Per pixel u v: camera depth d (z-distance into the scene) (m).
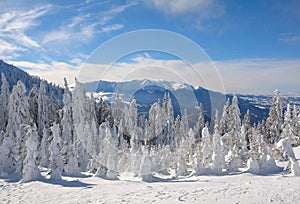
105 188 15.07
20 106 28.78
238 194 12.06
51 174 18.73
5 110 34.41
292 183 13.88
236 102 30.67
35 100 36.56
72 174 20.53
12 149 23.02
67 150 22.55
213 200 11.45
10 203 13.60
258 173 20.12
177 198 12.13
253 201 10.78
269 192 11.90
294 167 18.64
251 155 21.67
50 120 35.31
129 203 11.90
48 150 26.67
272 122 39.34
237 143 27.95
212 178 18.16
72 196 14.00
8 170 22.41
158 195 12.90
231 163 21.44
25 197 14.53
